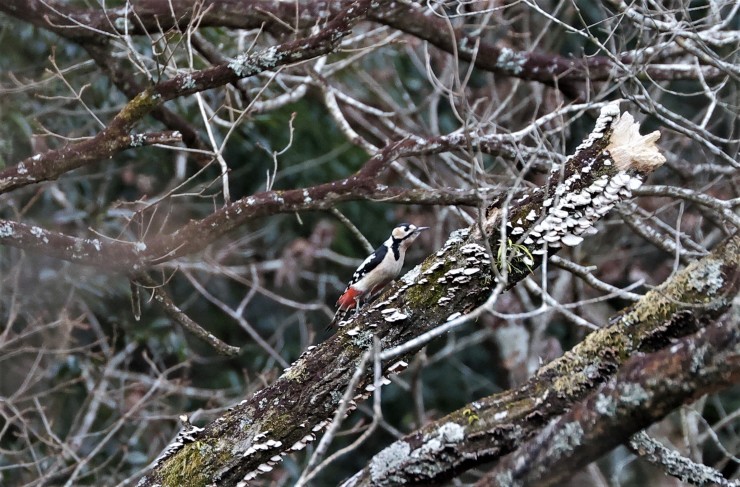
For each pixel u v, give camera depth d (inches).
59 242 370.6
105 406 619.2
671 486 570.6
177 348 600.7
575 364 270.5
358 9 365.4
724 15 593.6
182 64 546.0
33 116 561.0
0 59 583.2
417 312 304.8
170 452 318.3
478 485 233.6
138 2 439.8
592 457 224.4
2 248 565.9
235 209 382.3
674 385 212.4
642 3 398.3
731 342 206.7
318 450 211.2
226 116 609.6
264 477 610.2
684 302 265.7
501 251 249.0
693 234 584.7
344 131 470.6
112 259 376.2
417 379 604.7
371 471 263.3
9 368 582.6
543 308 288.0
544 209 282.2
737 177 470.9
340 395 308.7
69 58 598.5
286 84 620.1
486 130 540.1
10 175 357.7
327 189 386.9
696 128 394.9
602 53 573.0
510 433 261.0
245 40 584.7
